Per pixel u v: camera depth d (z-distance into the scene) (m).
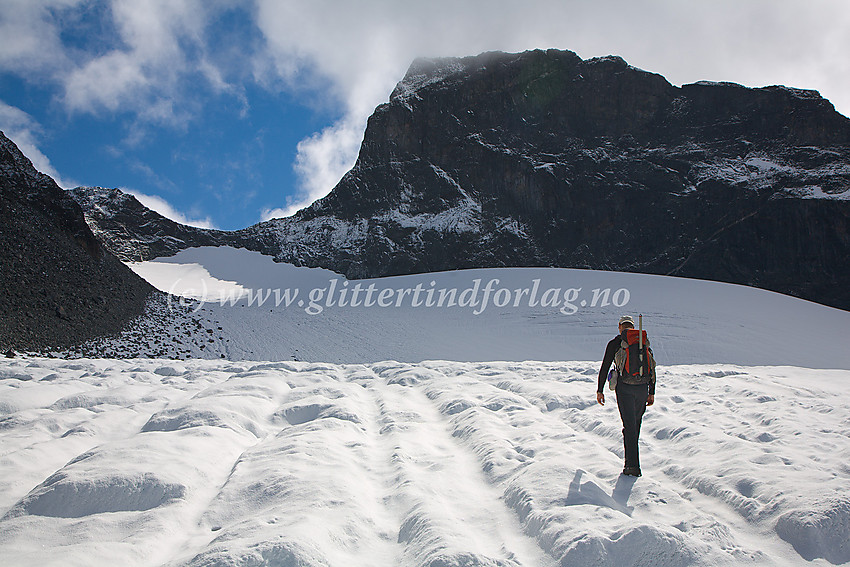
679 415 7.65
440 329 37.06
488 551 3.40
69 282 29.39
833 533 3.46
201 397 8.08
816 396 9.01
